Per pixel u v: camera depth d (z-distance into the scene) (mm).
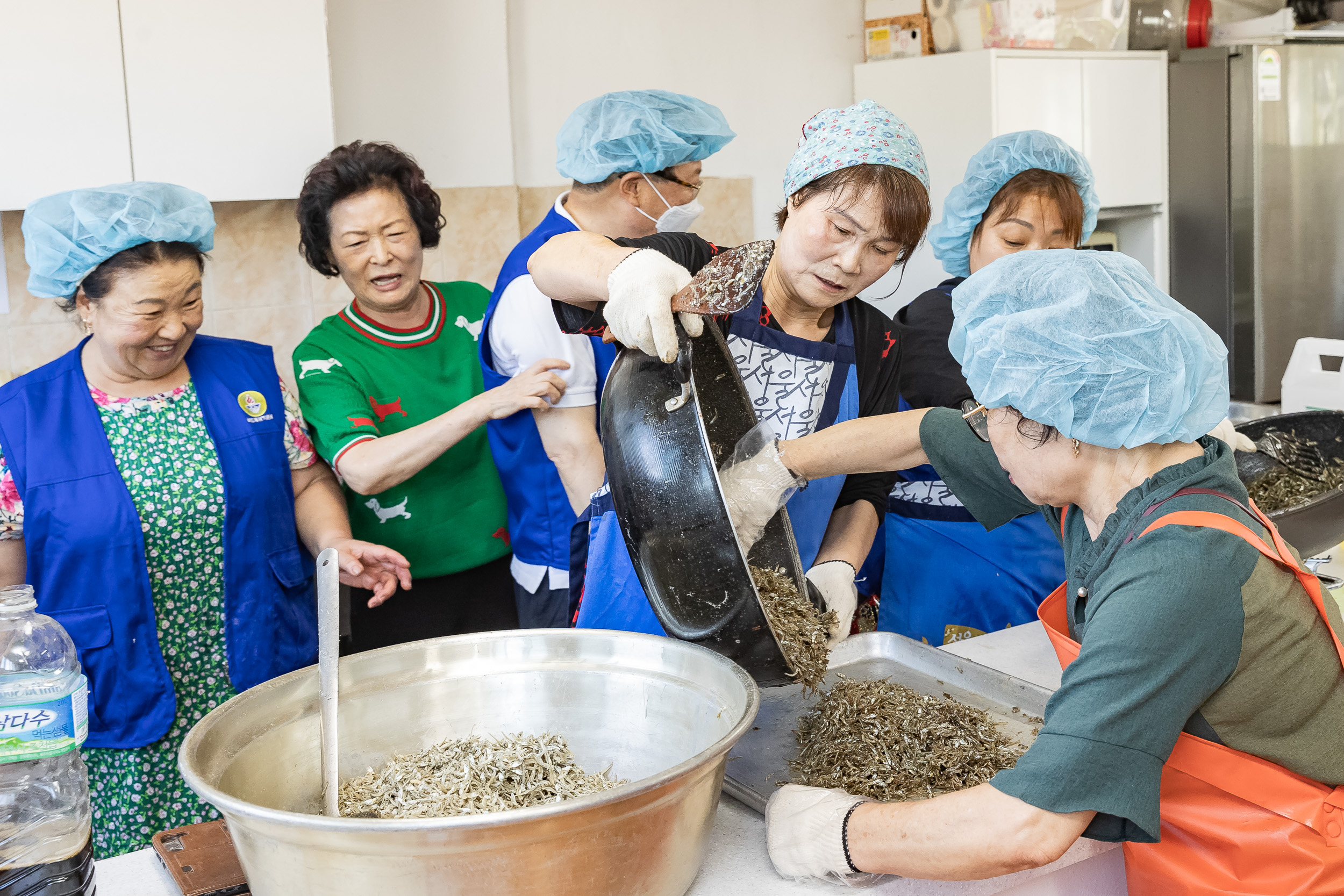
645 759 1198
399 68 2943
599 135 1989
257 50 2529
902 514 2088
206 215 1738
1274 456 1952
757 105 3648
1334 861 977
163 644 1761
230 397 1834
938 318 2012
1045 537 1998
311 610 1945
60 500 1666
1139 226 3891
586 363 1815
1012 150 1981
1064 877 1150
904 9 3650
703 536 1066
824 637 1305
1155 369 918
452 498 2225
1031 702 1368
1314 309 3930
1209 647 892
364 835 824
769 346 1504
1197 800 1008
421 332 2244
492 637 1241
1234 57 3693
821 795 1074
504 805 1082
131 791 1732
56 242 1615
